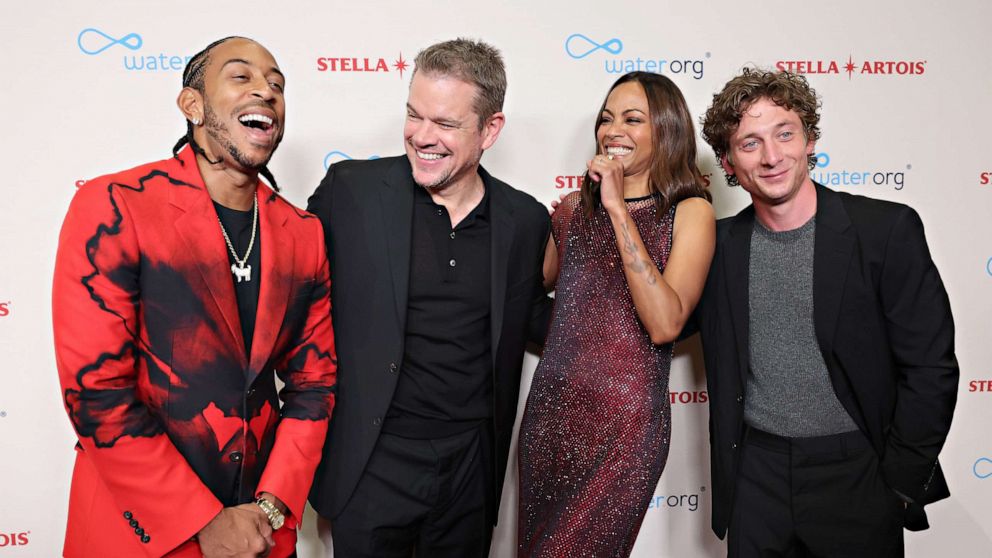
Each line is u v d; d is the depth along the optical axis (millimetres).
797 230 1522
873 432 1514
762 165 1467
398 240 1528
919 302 1447
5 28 1819
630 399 1507
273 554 1351
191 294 1222
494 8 1964
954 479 2205
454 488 1604
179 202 1233
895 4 2064
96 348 1138
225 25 1887
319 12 1912
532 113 2002
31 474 1928
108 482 1169
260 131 1271
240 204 1322
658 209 1532
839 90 2076
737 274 1570
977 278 2150
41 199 1870
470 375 1590
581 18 1991
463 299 1562
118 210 1169
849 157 2096
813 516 1531
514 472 2152
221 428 1248
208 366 1238
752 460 1590
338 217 1578
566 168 2027
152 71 1875
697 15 2023
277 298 1323
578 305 1566
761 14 2039
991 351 2172
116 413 1149
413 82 1489
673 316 1437
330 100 1939
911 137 2104
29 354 1898
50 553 1954
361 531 1564
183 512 1186
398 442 1566
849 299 1463
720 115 1521
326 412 1437
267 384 1357
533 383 1621
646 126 1535
